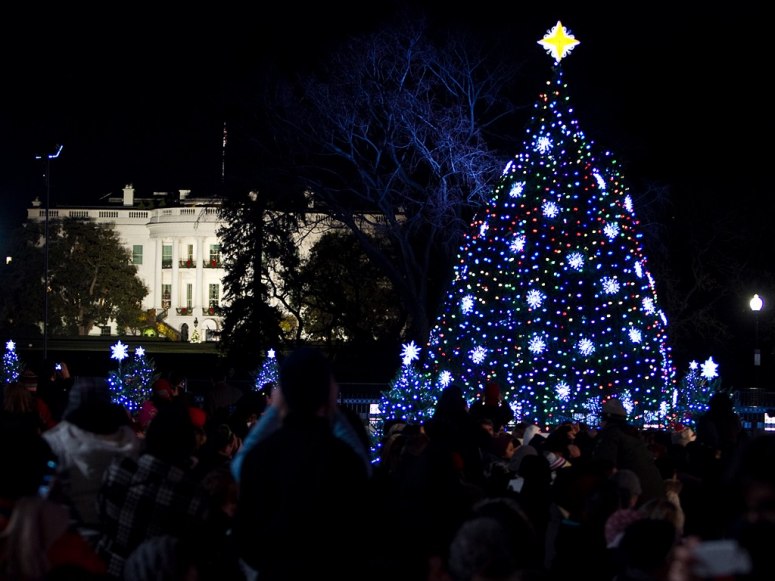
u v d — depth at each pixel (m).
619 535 7.35
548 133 24.53
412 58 43.31
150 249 129.25
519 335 23.78
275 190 47.06
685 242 52.22
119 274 113.56
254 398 14.85
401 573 6.61
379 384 39.44
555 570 8.17
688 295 49.75
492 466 11.92
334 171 45.25
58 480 7.14
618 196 24.97
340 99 43.38
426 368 25.38
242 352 50.91
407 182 43.41
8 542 5.19
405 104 42.28
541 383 23.61
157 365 61.19
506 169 25.25
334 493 5.88
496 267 24.33
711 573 3.76
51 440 7.43
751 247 52.62
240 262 50.62
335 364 52.94
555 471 12.08
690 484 11.30
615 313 23.91
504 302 24.05
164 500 6.93
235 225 49.78
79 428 7.48
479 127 42.84
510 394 23.80
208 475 8.03
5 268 109.56
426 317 43.81
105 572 5.78
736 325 52.47
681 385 25.80
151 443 7.11
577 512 8.52
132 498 6.93
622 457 10.80
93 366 53.97
